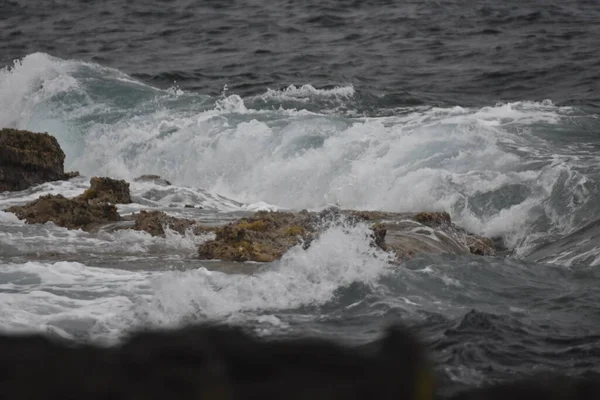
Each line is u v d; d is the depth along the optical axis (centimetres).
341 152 5741
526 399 896
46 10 12706
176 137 6475
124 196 5144
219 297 3006
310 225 4197
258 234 3947
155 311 2886
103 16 12112
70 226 4375
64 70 7825
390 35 10350
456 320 2739
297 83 8388
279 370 652
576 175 4906
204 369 647
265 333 2670
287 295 3042
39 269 3466
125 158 6556
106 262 3691
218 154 6184
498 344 2491
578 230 4531
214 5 12288
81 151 6794
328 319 2812
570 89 7919
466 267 3366
